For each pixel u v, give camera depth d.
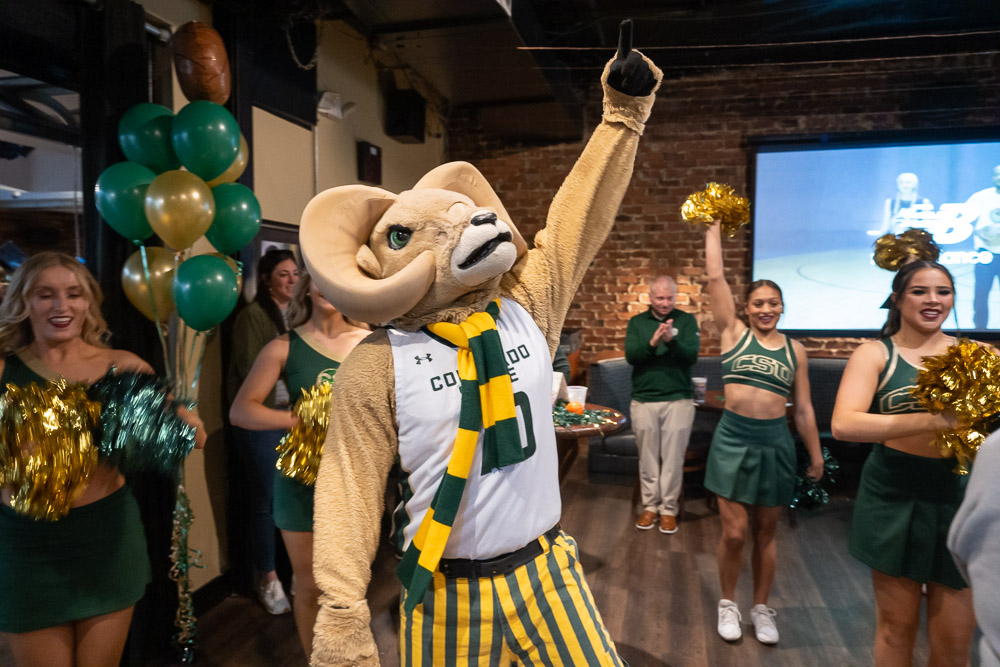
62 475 1.59
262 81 3.07
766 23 4.24
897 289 1.88
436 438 1.20
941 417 1.65
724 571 2.63
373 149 4.35
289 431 1.92
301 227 1.19
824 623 2.73
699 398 4.25
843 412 1.82
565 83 4.72
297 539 1.94
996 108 4.73
